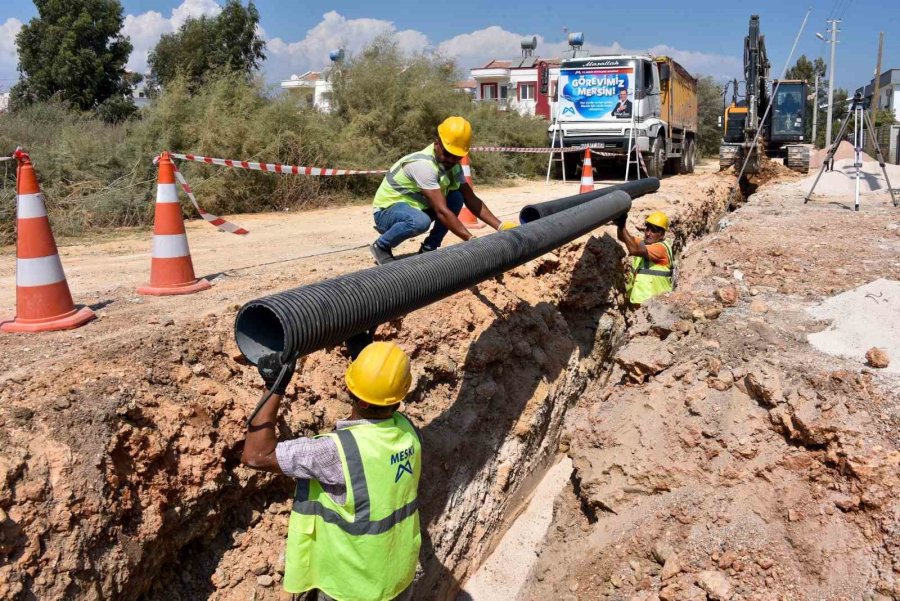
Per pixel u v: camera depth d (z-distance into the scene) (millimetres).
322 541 2898
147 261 6758
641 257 6910
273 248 7395
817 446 3879
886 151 27375
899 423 3693
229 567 3291
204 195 10867
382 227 5160
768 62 18078
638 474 4406
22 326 3920
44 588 2504
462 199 5324
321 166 12391
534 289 6406
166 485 3041
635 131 16141
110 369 3279
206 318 4004
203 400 3369
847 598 3256
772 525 3742
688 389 4625
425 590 4242
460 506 4715
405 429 3035
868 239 8172
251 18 26203
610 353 7605
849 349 4598
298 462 2768
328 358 4086
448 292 3719
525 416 5574
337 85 16953
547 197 13188
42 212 4027
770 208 11617
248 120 12133
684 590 3627
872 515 3445
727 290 5594
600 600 3990
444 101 17234
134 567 2809
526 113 24656
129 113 22359
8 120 11328
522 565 5094
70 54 22156
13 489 2584
